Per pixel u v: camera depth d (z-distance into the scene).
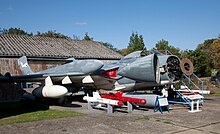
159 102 9.45
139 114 9.11
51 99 13.55
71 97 15.34
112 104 9.38
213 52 43.47
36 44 19.06
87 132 6.36
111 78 12.12
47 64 16.69
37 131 6.51
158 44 38.62
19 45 17.67
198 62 29.81
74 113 9.45
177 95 11.37
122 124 7.27
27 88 16.25
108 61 19.73
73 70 11.88
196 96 10.23
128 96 10.52
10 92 15.38
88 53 19.38
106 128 6.78
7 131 6.51
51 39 21.92
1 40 18.11
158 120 7.87
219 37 52.22
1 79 11.50
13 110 10.70
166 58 10.74
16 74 15.31
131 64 11.07
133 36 40.88
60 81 12.35
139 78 10.81
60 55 16.97
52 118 8.38
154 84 11.01
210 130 6.45
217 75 27.94
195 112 9.48
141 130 6.50
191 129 6.57
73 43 22.17
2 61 14.84
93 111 10.03
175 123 7.37
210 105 11.50
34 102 12.56
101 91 15.88
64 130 6.59
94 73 11.84
